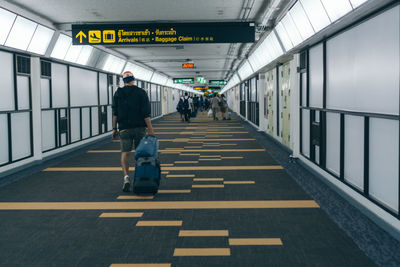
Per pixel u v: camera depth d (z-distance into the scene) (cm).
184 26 837
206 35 836
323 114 607
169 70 2422
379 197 400
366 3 372
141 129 550
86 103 1154
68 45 959
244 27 836
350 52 479
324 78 588
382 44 383
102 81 1320
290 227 380
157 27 837
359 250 319
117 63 1467
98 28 834
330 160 585
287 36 820
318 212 430
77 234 368
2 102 690
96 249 329
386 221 371
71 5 711
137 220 409
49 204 478
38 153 803
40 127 809
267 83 1334
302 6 646
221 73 2827
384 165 387
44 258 312
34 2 685
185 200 489
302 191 531
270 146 1023
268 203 470
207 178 622
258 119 1551
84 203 480
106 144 1155
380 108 390
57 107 933
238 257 309
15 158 735
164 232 371
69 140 1011
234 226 385
